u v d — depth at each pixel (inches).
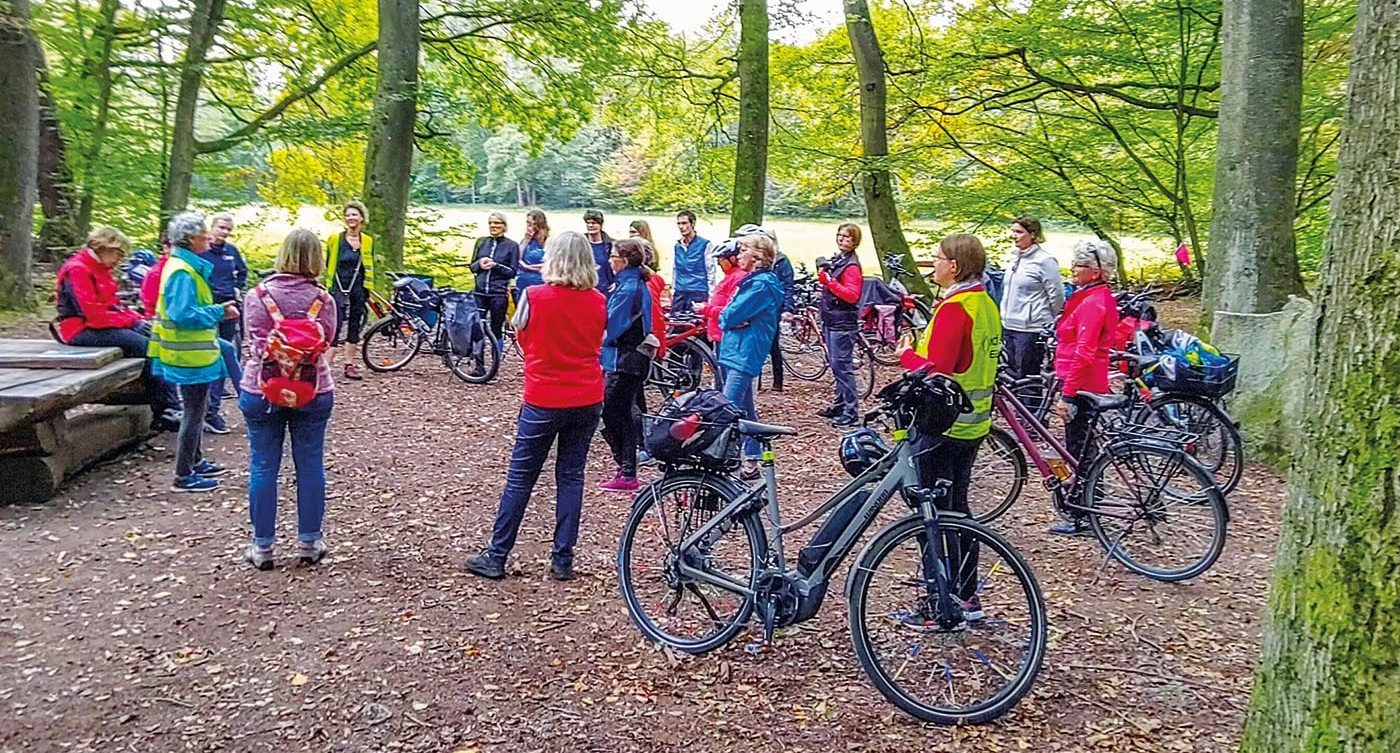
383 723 126.3
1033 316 267.9
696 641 148.7
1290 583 89.7
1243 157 309.6
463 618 158.4
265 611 158.7
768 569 141.5
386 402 322.7
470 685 136.6
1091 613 167.6
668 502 153.3
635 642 151.4
